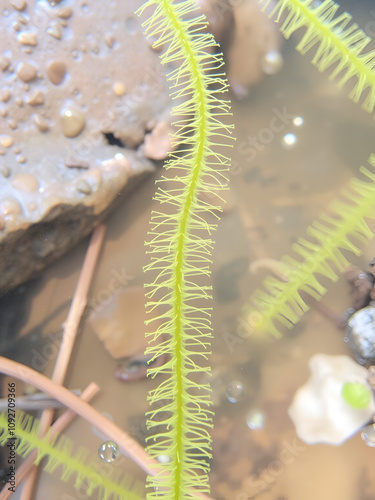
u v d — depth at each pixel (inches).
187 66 1.8
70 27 2.6
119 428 2.4
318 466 2.4
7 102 2.5
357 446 2.4
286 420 2.4
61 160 2.6
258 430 2.4
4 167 2.5
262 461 2.4
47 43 2.6
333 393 2.4
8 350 2.6
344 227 1.8
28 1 2.6
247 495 2.3
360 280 2.5
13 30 2.6
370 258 2.6
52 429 2.4
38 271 2.6
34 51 2.6
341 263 2.6
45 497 2.3
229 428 2.4
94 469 2.3
